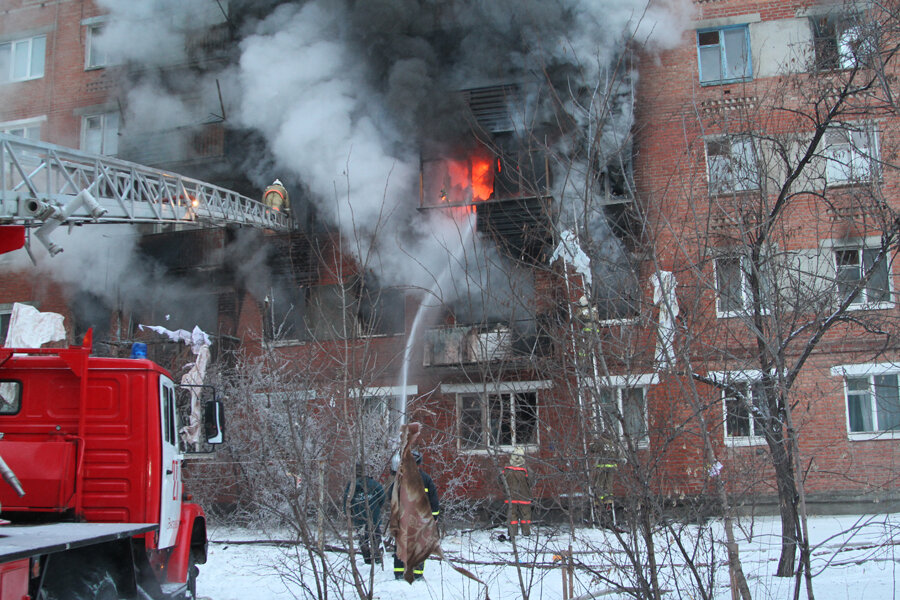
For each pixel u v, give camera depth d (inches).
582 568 232.4
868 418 564.1
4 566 172.7
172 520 287.4
